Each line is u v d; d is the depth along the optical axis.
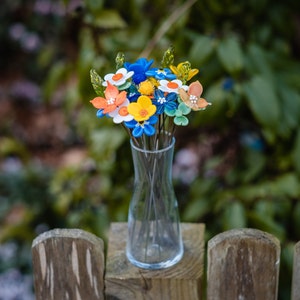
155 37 2.30
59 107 4.39
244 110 2.57
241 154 2.62
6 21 4.54
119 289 1.47
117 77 1.30
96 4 2.23
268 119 2.29
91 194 2.72
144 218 1.46
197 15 2.47
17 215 3.60
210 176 2.64
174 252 1.48
